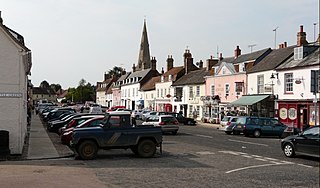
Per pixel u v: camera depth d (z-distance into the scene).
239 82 47.22
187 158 18.00
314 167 15.52
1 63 18.45
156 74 90.94
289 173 14.05
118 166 15.49
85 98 144.50
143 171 14.28
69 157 18.31
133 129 18.17
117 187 11.37
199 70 65.50
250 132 32.62
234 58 54.38
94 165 15.73
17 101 18.67
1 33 18.44
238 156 18.77
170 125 33.19
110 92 117.56
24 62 20.84
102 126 17.98
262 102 41.25
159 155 19.06
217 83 53.31
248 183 12.16
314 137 17.28
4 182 11.89
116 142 17.89
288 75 39.22
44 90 182.25
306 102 36.22
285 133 29.42
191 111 61.00
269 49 47.78
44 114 51.44
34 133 31.91
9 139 18.47
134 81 94.31
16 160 17.20
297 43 43.31
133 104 93.31
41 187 11.22
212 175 13.54
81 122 22.83
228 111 48.09
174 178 12.91
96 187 11.33
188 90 62.28
